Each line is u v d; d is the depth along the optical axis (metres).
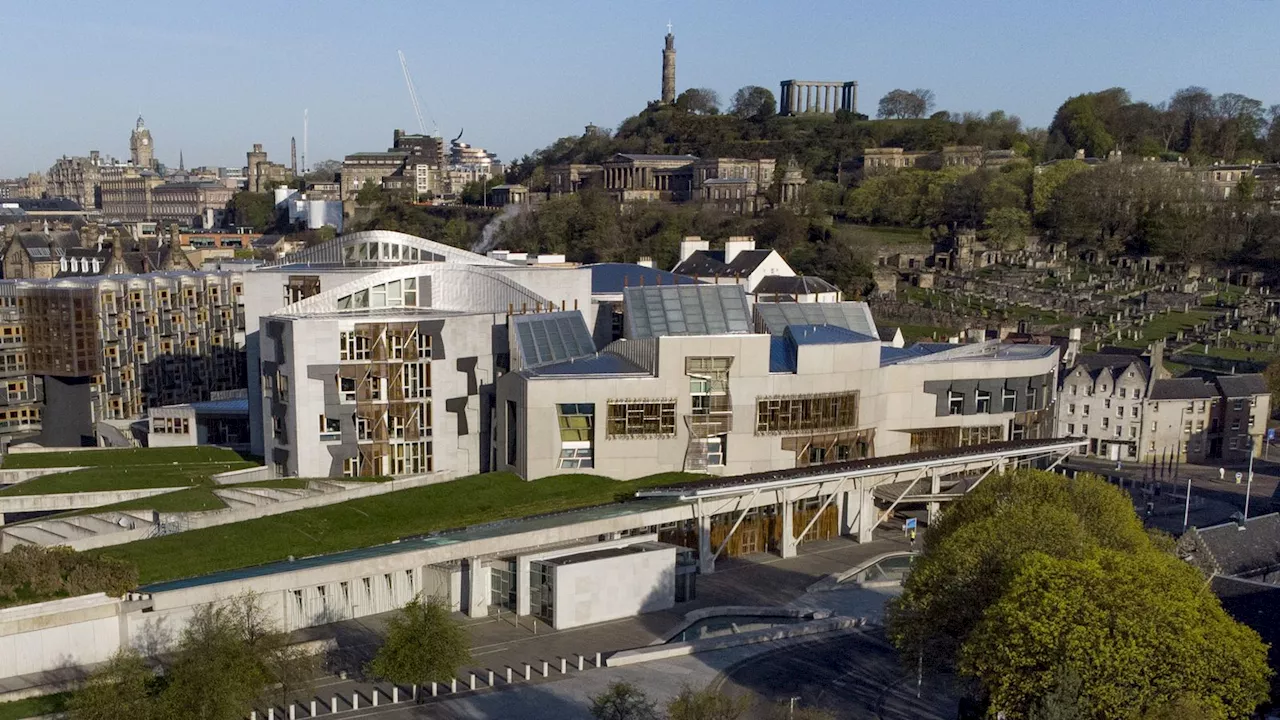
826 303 181.75
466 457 157.25
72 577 102.81
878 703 103.06
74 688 97.50
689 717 87.81
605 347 176.38
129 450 175.50
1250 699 85.31
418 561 118.19
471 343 155.12
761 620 125.69
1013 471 129.38
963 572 99.62
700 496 135.88
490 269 170.25
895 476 156.00
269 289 172.12
